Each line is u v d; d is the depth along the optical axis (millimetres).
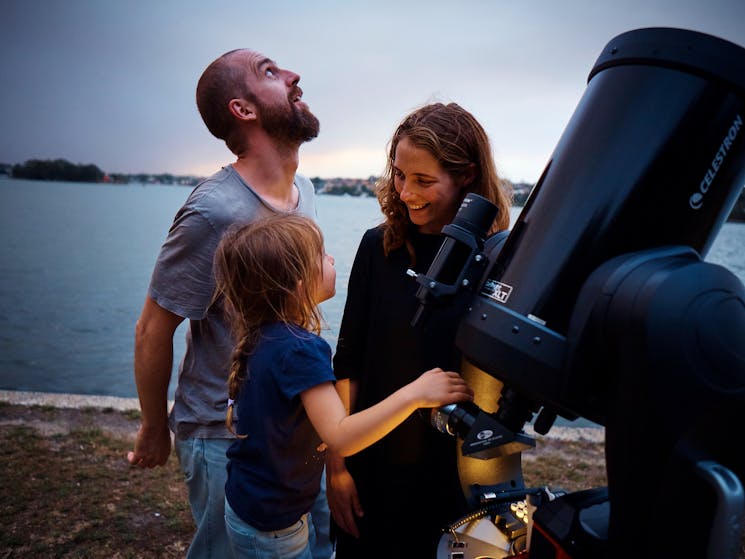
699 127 778
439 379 1014
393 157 1308
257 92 1546
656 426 688
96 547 2418
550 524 828
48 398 4141
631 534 729
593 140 827
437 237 1295
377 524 1338
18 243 29172
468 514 1062
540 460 3342
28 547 2395
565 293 800
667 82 787
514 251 875
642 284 702
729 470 693
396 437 1277
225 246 1226
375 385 1335
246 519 1223
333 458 1370
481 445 903
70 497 2791
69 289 16188
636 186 787
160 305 1469
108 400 4125
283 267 1171
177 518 2637
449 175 1212
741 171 838
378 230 1394
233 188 1525
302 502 1261
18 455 3213
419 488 1278
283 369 1136
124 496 2818
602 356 745
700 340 682
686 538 726
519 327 809
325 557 1883
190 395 1527
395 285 1309
